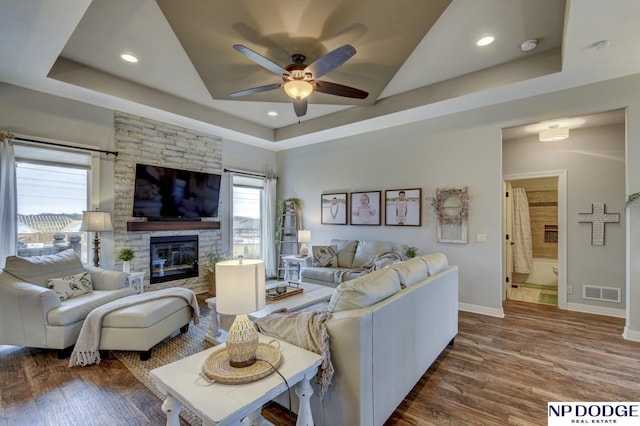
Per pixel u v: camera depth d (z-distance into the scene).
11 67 3.03
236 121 5.26
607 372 2.53
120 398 2.17
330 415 1.68
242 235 6.11
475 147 4.13
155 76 3.74
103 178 4.06
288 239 6.38
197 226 5.10
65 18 2.29
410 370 2.11
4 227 3.25
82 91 3.58
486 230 4.06
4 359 2.76
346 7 2.28
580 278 4.25
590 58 2.83
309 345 1.70
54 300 2.82
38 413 2.00
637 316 3.15
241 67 3.21
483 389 2.29
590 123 3.97
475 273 4.14
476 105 4.02
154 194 4.52
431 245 4.54
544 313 4.12
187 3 2.23
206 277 5.28
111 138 4.14
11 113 3.38
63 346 2.73
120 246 4.23
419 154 4.66
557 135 3.99
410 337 2.10
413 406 2.08
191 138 5.10
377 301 1.80
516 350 2.95
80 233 3.97
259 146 6.29
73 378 2.44
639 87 3.12
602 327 3.57
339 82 3.62
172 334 3.32
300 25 2.50
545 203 6.14
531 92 3.59
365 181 5.32
